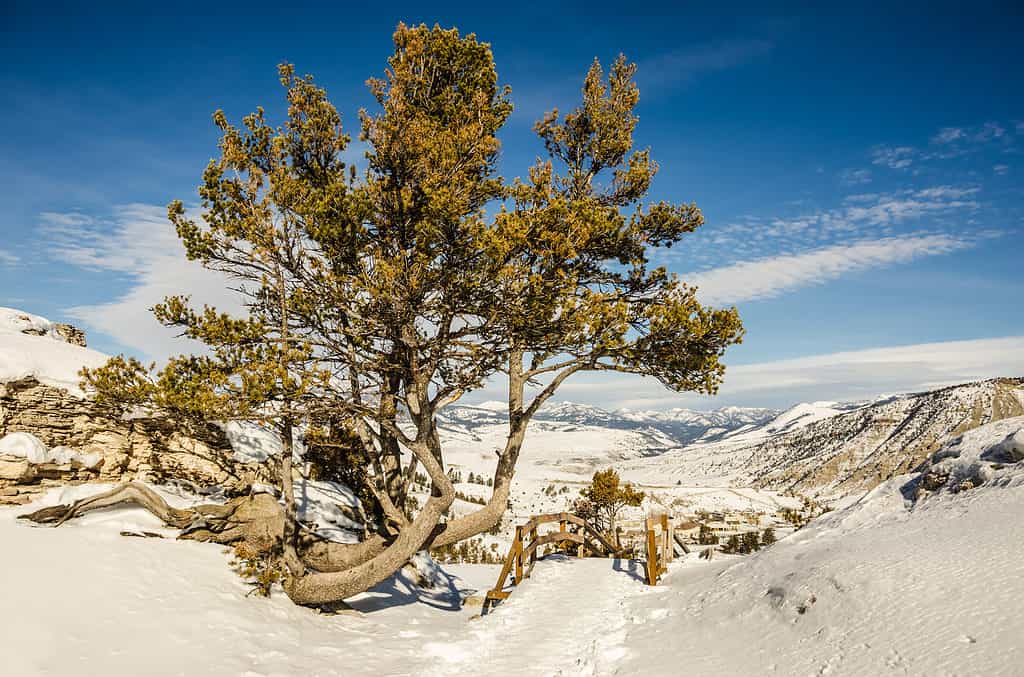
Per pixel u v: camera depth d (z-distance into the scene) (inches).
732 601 436.8
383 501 632.4
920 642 278.7
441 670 401.7
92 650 371.9
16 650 348.8
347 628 530.6
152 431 645.3
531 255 532.4
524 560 721.6
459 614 648.4
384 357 585.6
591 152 738.8
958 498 475.5
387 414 623.2
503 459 647.1
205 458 676.7
